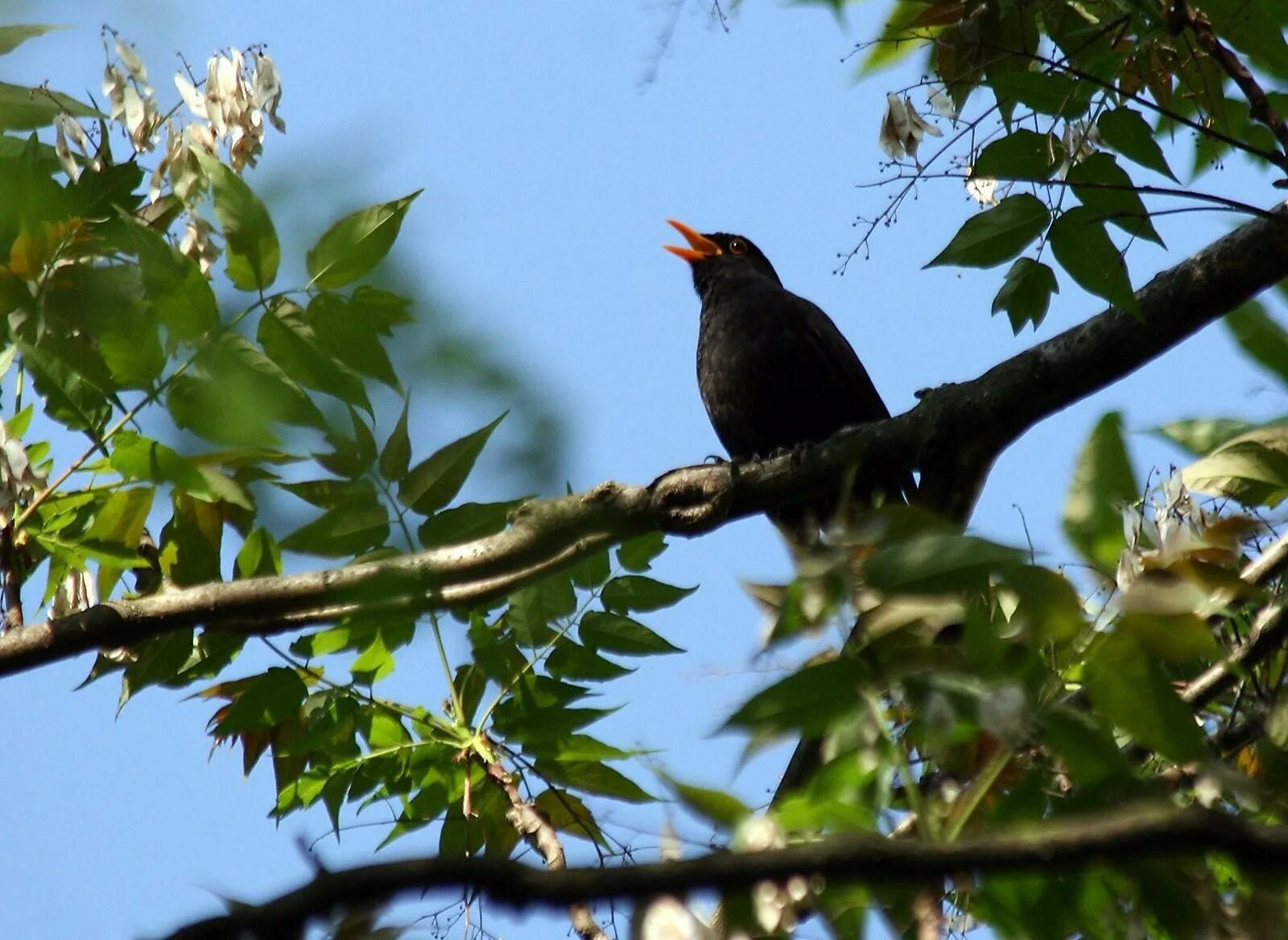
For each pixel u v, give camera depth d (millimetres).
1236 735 7379
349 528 7562
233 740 10039
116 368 5113
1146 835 4035
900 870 4051
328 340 4590
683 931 4605
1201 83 9328
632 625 9586
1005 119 8977
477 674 9750
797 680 4891
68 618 9234
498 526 7855
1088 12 9250
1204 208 7715
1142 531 5824
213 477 7270
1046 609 5027
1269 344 7383
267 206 3521
